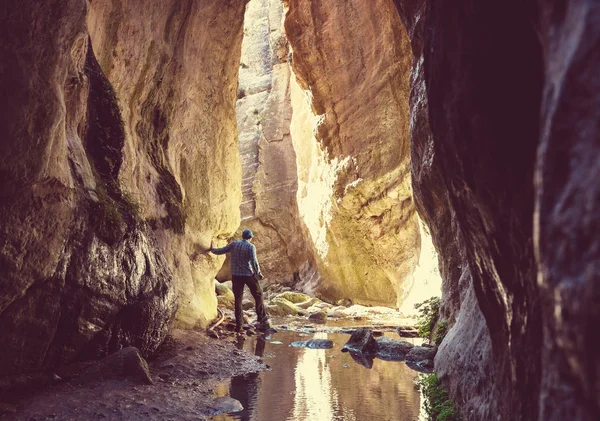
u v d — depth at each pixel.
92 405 4.64
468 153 2.63
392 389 5.85
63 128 4.76
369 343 8.59
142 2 7.88
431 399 5.25
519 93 2.32
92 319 5.42
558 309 1.32
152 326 6.27
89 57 6.45
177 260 8.91
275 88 25.97
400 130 15.74
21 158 4.24
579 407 1.30
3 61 4.12
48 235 4.74
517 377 2.48
